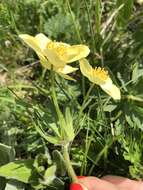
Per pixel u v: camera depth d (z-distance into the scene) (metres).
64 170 0.15
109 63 0.19
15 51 0.20
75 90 0.17
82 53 0.13
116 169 0.16
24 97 0.18
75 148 0.16
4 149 0.15
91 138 0.15
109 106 0.16
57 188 0.15
